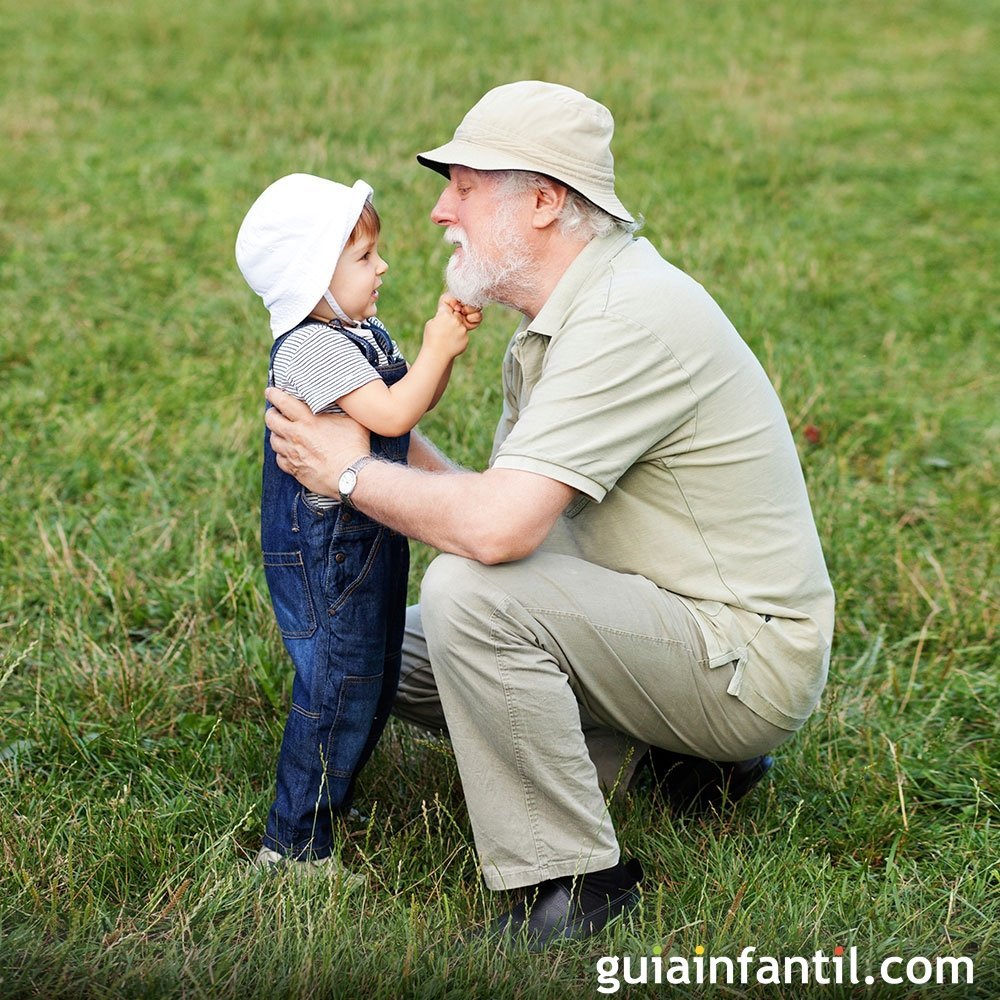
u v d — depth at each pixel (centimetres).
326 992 239
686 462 269
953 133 955
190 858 280
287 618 277
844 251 711
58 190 756
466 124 275
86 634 364
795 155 869
